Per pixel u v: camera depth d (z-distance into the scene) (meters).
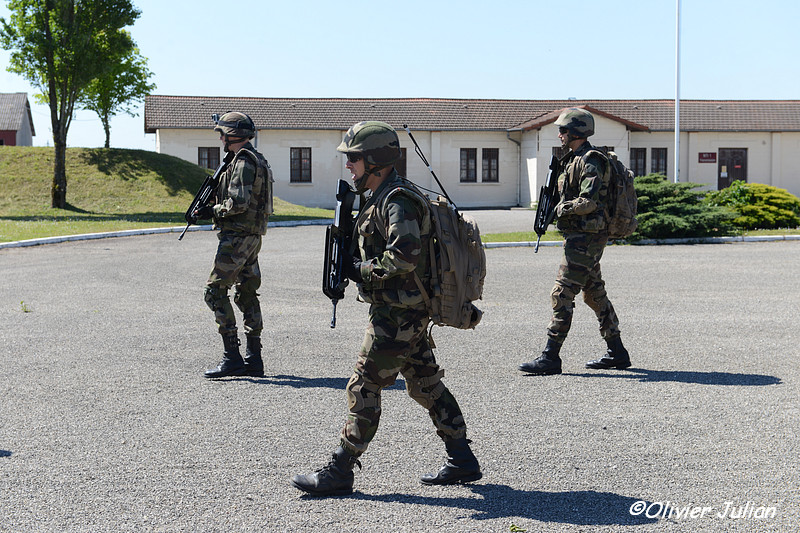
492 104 42.66
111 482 4.13
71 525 3.59
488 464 4.40
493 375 6.52
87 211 27.84
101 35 28.31
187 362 7.03
